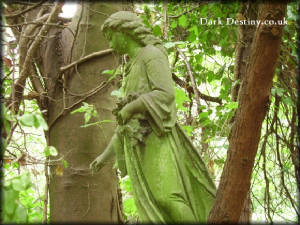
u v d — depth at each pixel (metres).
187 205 3.59
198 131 5.93
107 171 5.01
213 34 5.70
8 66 4.64
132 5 5.57
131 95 3.73
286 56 5.04
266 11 3.52
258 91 3.50
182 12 5.77
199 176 3.76
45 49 5.34
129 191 5.69
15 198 3.20
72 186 4.91
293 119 4.93
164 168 3.61
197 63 6.14
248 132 3.50
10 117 3.57
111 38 3.94
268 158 5.42
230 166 3.51
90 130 5.02
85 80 5.13
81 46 5.23
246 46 5.23
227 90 5.80
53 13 4.81
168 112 3.69
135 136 3.68
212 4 5.25
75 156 4.97
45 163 4.86
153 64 3.74
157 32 5.27
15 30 5.23
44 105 5.22
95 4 5.32
